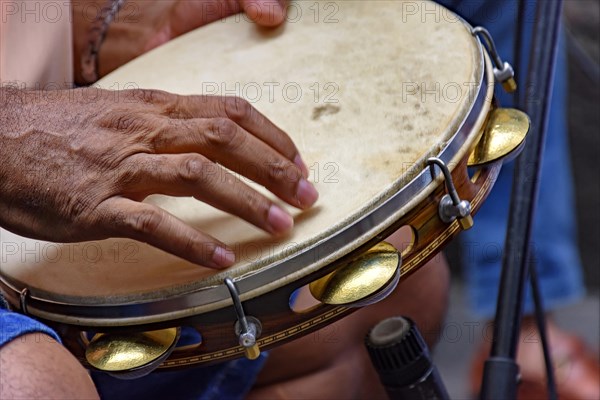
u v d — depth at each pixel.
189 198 2.05
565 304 4.26
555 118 4.00
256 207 1.81
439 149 1.87
